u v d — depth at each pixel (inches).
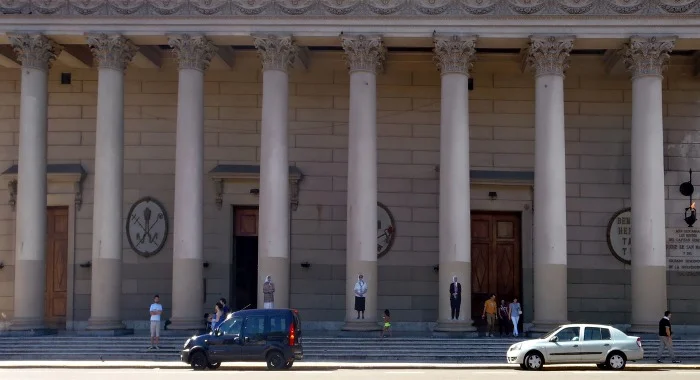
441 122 1593.3
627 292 1806.1
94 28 1604.3
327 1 1589.6
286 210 1587.1
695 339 1556.3
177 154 1590.8
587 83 1849.2
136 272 1828.2
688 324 1786.4
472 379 1110.4
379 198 1831.9
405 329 1801.2
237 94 1861.5
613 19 1565.0
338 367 1314.0
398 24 1583.4
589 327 1323.8
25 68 1614.2
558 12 1568.7
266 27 1593.3
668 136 1827.0
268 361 1261.1
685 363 1429.6
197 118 1594.5
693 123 1828.2
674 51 1798.7
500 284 1836.9
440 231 1578.5
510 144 1838.1
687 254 1802.4
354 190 1571.1
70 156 1851.6
